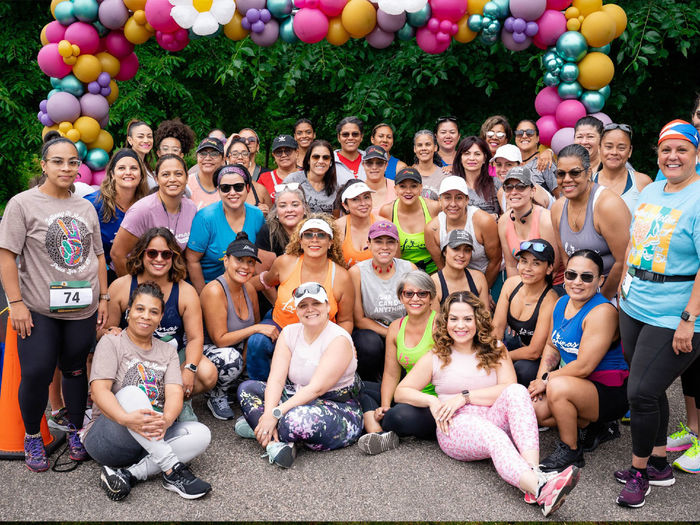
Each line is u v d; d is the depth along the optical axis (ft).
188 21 19.30
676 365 11.19
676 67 30.55
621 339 12.46
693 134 10.80
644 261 11.46
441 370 13.61
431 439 14.07
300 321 14.56
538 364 14.55
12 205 12.05
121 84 36.94
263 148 51.11
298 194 16.52
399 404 13.75
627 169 15.78
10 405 13.25
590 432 13.71
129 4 19.70
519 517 11.11
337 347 13.50
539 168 19.84
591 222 13.87
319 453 13.47
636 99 30.58
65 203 12.62
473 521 11.00
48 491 11.94
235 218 16.49
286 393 14.21
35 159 42.04
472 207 16.74
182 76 40.47
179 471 11.86
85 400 13.47
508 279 15.20
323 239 14.73
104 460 12.26
